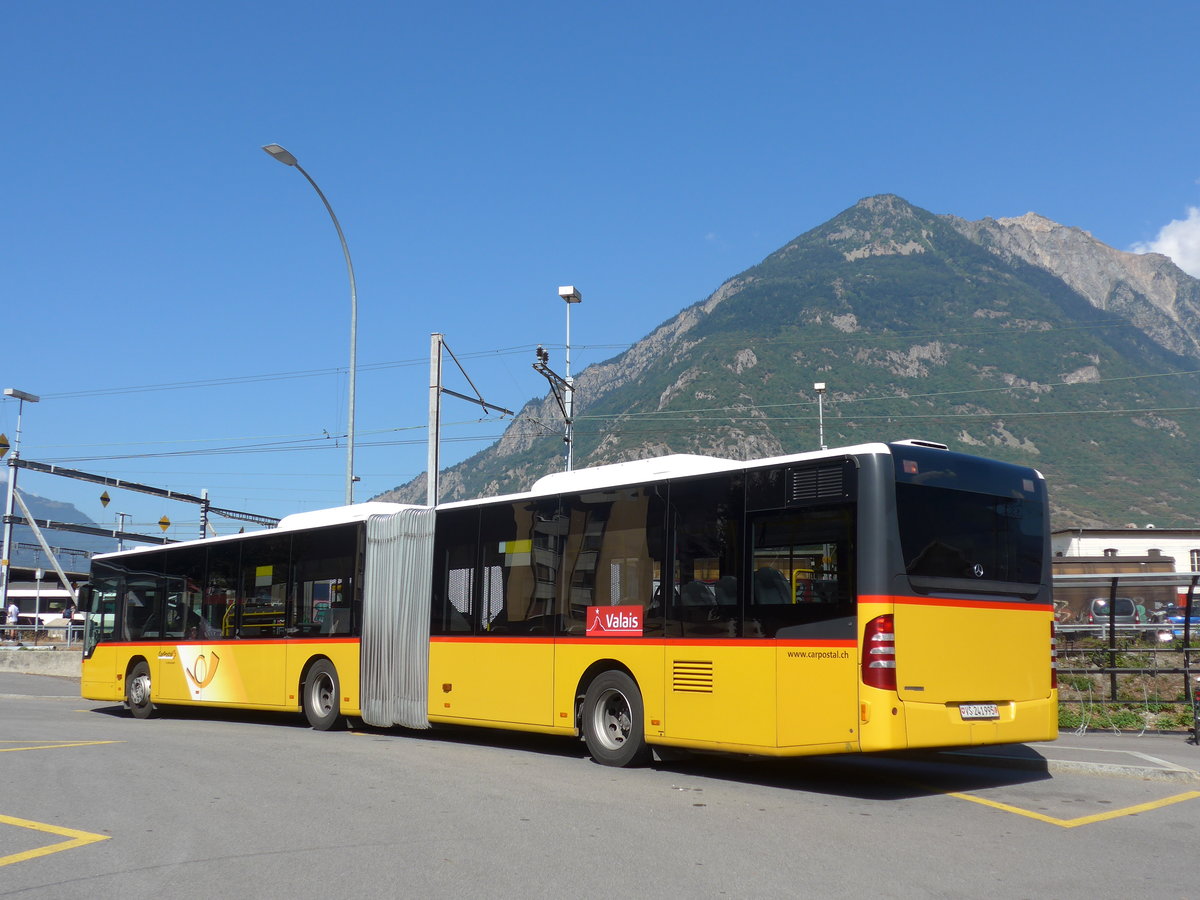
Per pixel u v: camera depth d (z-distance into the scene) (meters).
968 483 11.12
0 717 20.36
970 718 10.70
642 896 6.71
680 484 12.32
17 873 7.35
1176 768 11.49
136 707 20.98
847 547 10.54
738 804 10.02
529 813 9.45
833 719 10.39
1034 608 11.48
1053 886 7.00
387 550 16.62
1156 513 189.75
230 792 10.60
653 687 12.22
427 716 15.41
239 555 19.33
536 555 14.12
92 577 22.70
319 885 6.98
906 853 7.92
